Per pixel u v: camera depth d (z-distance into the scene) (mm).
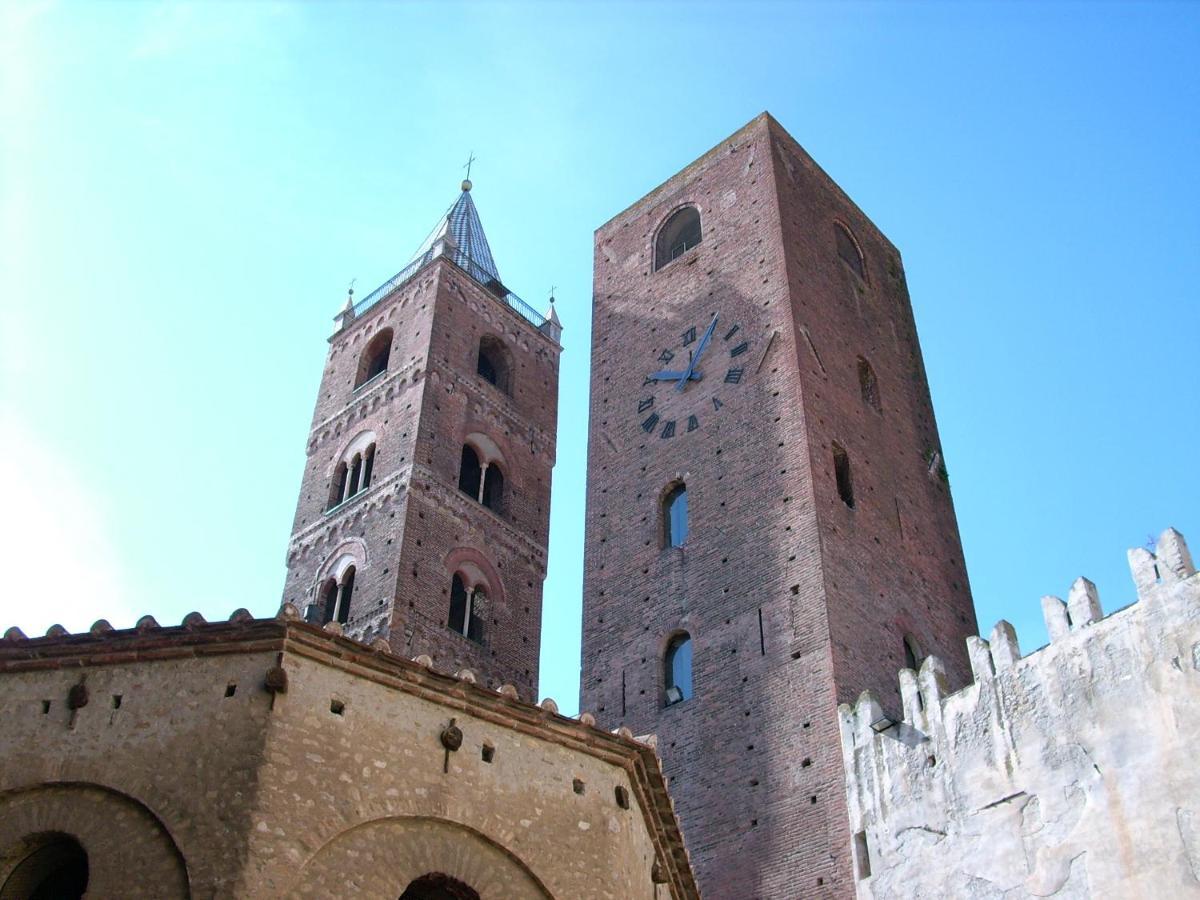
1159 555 30734
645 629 43125
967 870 30781
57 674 20328
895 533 45375
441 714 21688
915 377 55375
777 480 43219
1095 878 28359
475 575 59562
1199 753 27875
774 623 39562
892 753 34094
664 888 24766
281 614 20656
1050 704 31312
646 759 24000
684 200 57750
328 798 19516
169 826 18609
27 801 19203
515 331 72375
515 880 20906
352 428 65688
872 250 59375
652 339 52906
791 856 34531
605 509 48406
